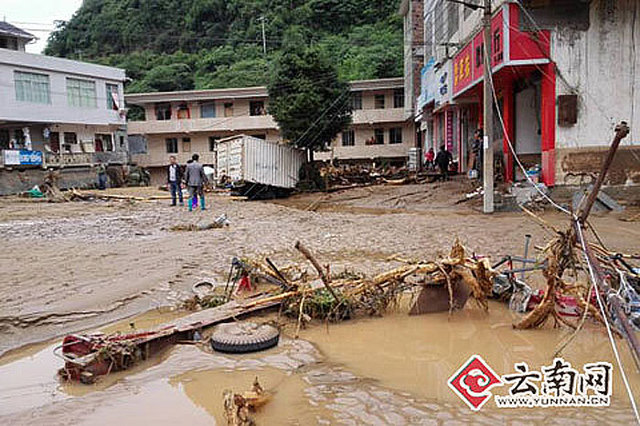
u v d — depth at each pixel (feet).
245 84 162.71
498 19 51.93
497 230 41.01
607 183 51.19
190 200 65.41
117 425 13.57
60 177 122.62
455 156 94.32
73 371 16.37
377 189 80.48
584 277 25.75
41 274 29.58
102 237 44.24
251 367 17.12
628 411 13.75
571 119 50.62
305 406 14.30
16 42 134.00
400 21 177.68
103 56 198.49
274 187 86.89
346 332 20.51
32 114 123.75
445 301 22.53
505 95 63.41
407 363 17.34
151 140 157.89
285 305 22.31
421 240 38.22
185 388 15.71
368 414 13.79
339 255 34.22
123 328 21.12
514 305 22.36
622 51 50.42
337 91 90.17
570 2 49.88
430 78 96.02
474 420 13.38
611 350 17.79
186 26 199.82
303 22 187.21
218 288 26.53
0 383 16.43
